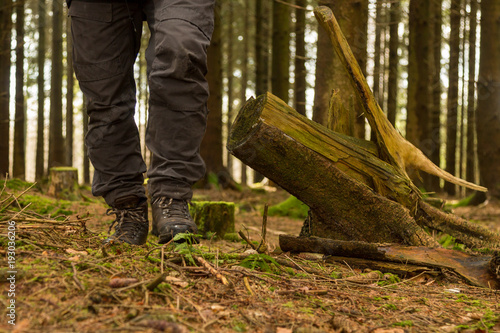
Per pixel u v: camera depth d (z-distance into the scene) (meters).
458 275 2.26
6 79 11.45
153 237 3.11
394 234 2.43
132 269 1.77
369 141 2.65
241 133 2.34
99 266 1.70
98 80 2.27
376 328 1.56
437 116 14.05
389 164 2.55
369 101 2.61
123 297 1.49
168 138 2.34
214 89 10.59
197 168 2.41
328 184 2.38
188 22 2.24
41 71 15.80
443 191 15.38
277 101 2.33
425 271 2.27
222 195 9.62
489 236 2.69
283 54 11.91
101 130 2.29
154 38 2.31
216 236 3.91
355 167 2.42
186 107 2.30
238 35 19.23
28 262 1.68
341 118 2.89
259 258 2.11
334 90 2.95
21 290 1.46
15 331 1.21
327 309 1.70
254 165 2.36
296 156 2.30
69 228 2.34
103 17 2.26
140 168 2.37
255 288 1.80
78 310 1.37
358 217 2.44
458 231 2.69
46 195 6.24
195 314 1.47
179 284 1.69
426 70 11.45
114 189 2.31
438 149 13.97
